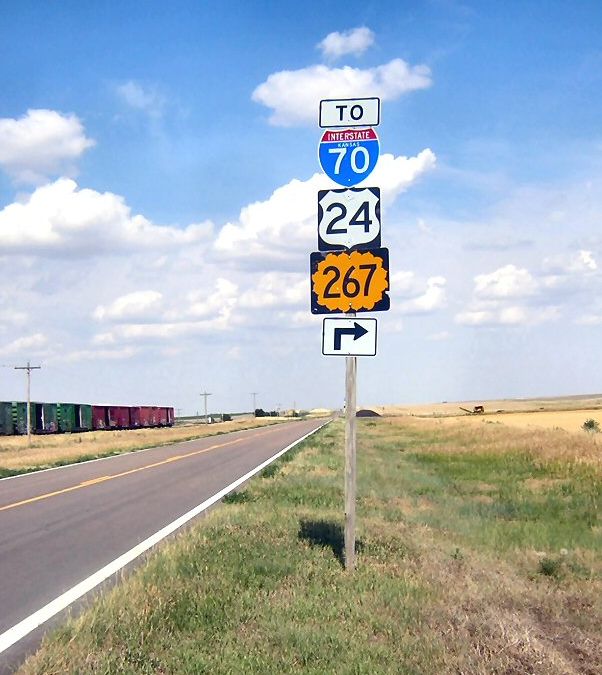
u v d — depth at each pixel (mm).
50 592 8578
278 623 6629
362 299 8812
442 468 24938
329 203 8977
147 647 6066
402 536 10969
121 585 8117
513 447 29562
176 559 8945
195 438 54438
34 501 17234
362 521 12062
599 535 12969
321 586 7906
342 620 6793
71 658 5852
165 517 14281
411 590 7746
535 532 13023
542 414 97500
